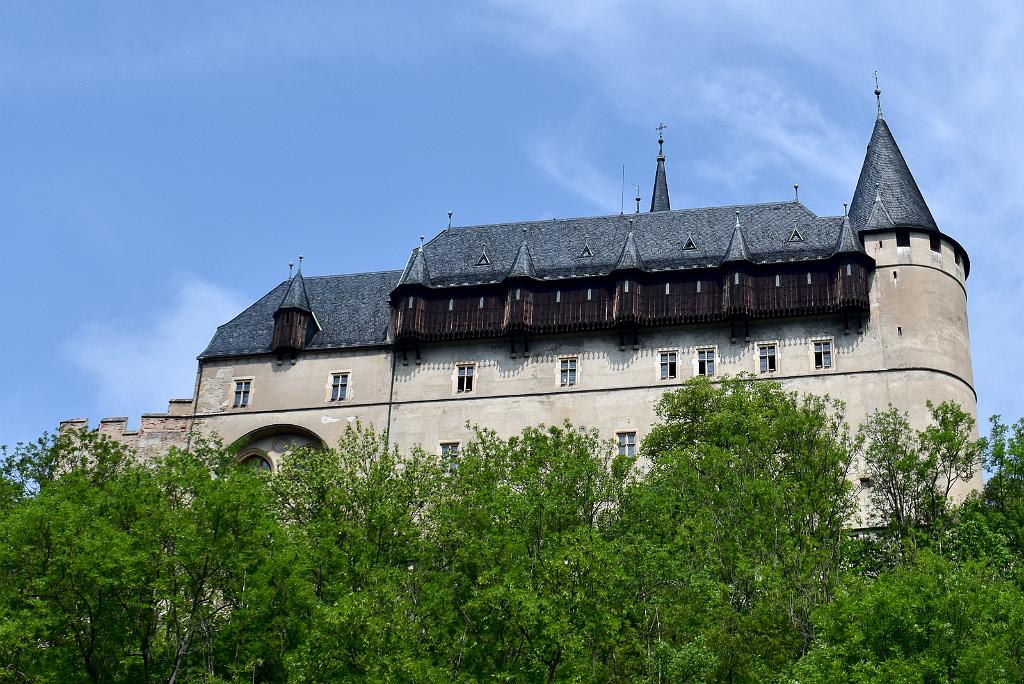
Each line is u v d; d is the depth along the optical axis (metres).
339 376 76.38
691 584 45.84
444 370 75.25
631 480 52.28
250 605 43.31
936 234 73.56
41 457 56.69
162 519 44.38
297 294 78.75
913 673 37.12
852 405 69.69
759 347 72.25
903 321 71.12
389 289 81.44
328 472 54.53
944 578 40.31
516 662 40.88
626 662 43.25
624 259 74.62
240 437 75.19
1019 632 37.81
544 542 45.16
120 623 43.12
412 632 41.06
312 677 40.72
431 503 52.84
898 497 56.34
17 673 41.28
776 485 53.12
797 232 75.94
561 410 72.88
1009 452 55.41
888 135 78.56
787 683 39.75
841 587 42.12
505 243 80.38
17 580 42.75
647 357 73.31
